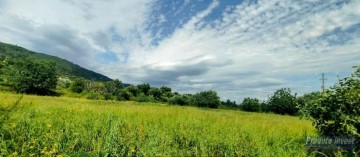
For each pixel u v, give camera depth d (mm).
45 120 7020
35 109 8477
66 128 6445
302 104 7930
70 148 5633
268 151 6590
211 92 85938
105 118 8930
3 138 5379
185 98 89250
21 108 7391
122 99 87125
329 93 7227
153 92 105938
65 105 12977
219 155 6441
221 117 14367
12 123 5770
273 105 69875
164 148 6117
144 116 10922
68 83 115125
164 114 12688
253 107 73250
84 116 9086
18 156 4770
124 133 6734
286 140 8141
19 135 5617
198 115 13789
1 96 11016
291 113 68375
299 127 11320
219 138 7242
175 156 5918
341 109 6934
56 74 91750
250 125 10789
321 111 7211
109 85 92625
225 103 92625
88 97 76125
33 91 85188
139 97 93500
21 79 81312
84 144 5988
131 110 13625
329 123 7055
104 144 5809
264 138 8195
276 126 11453
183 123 9430
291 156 6359
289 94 69000
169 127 8656
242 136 7660
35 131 6059
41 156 4961
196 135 7629
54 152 5074
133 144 6145
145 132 7250
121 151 5750
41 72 86062
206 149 6383
